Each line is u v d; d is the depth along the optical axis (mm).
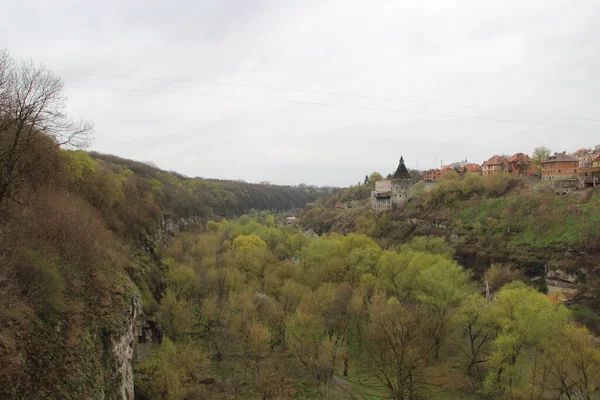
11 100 26094
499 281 83000
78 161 47594
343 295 53594
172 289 58438
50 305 21625
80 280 26922
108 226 51031
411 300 58344
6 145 26672
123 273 35469
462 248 103562
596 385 34062
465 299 47906
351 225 156375
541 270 84938
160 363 39188
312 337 45594
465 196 124125
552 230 88625
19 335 18219
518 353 39344
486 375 42219
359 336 52625
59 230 28359
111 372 24547
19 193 27750
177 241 82688
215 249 86500
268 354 48812
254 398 38781
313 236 120938
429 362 44875
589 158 154000
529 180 116125
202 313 57406
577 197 91562
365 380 44031
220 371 44375
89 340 23000
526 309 38875
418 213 132625
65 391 18875
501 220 102688
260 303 55188
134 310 32438
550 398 36875
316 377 43625
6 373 16219
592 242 78312
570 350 35125
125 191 71188
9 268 19906
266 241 102125
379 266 65625
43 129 29750
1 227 23156
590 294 71062
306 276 67062
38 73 29344
